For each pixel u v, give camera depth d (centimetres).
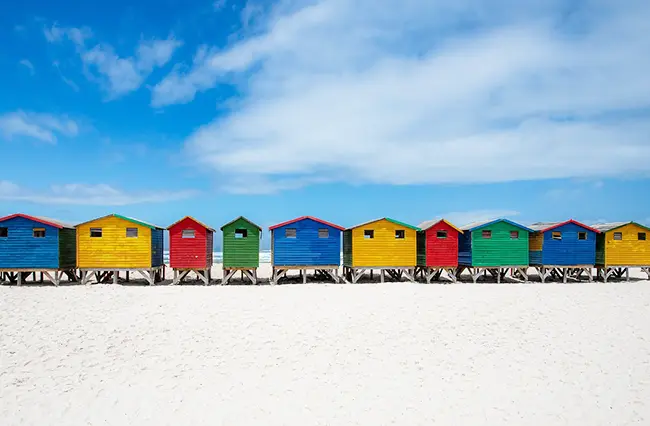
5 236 2883
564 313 2252
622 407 1315
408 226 3162
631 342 1853
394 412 1291
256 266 3027
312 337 1889
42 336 1855
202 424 1220
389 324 2045
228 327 2006
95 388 1425
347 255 3316
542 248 3291
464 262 3344
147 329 1972
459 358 1686
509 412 1289
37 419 1231
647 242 3444
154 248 3075
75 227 2936
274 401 1355
